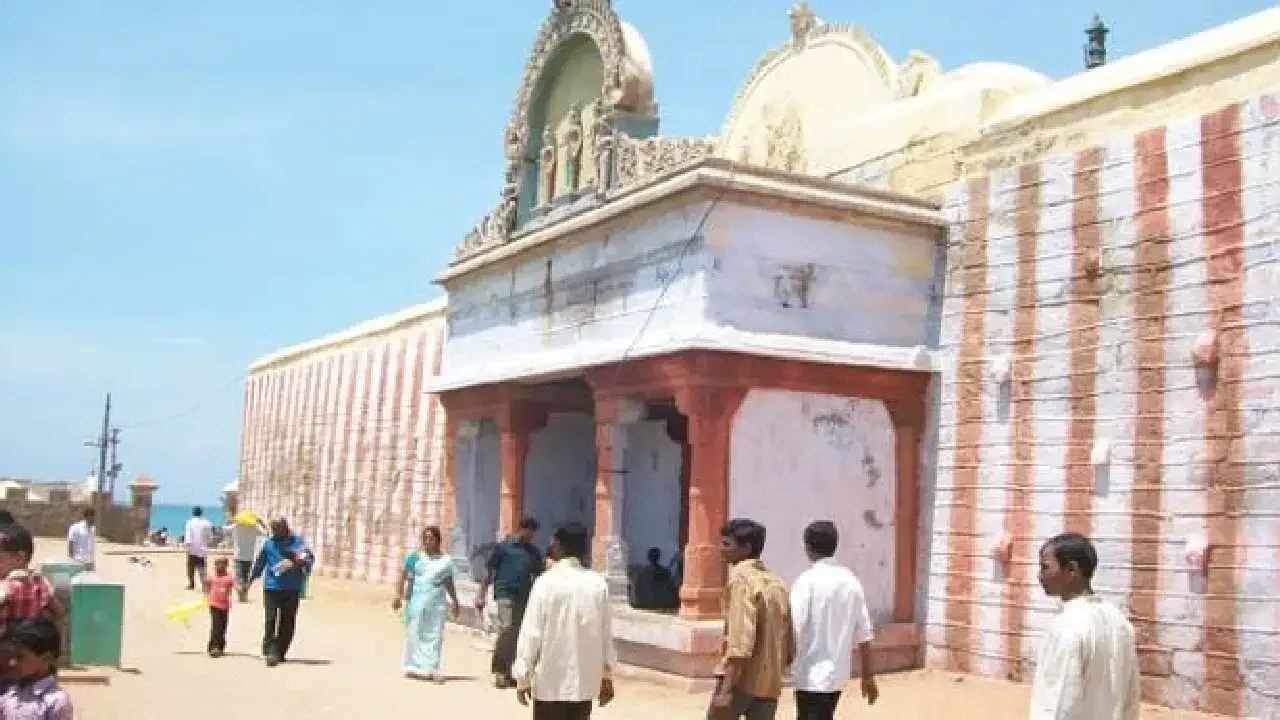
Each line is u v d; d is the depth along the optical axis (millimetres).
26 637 5184
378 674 13227
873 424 13758
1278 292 10508
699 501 12500
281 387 36188
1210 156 11273
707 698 11898
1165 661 11102
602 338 14539
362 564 28016
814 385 13211
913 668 13516
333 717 10398
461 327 18844
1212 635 10719
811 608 7113
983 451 13227
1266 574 10336
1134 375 11727
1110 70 13008
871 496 13633
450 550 18266
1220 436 10852
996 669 12734
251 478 38344
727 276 12797
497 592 12594
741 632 6961
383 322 29062
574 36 16984
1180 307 11375
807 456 13211
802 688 7074
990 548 12977
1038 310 12844
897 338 13875
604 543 13984
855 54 17609
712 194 12742
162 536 48594
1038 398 12703
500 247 17547
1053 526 12352
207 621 18609
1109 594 11664
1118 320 11969
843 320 13516
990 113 14344
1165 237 11594
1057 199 12797
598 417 14281
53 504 46188
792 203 13219
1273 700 10164
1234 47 11250
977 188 13812
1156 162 11789
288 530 13984
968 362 13586
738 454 12750
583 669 7574
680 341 12570
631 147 14688
